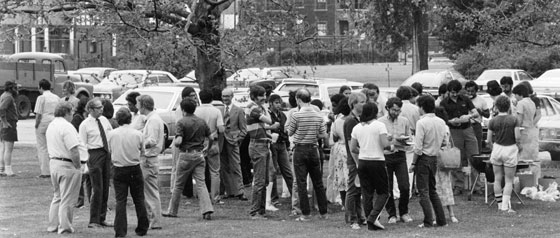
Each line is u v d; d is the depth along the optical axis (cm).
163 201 1830
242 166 1934
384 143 1474
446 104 1822
